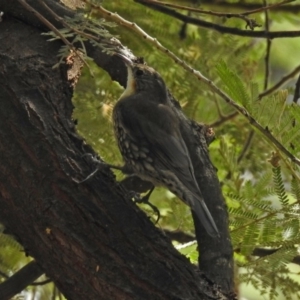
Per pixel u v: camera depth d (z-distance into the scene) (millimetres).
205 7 14758
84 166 8500
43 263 8391
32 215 8297
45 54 9477
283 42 16188
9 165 8414
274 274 10164
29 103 8703
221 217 9523
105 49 8688
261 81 15680
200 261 9156
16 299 11797
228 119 13727
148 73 10805
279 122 9625
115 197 8438
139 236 8273
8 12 10062
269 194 10250
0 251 12078
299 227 9727
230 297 8438
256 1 14617
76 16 8969
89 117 12328
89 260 8094
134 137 10312
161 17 13773
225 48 14031
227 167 12312
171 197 12633
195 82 13688
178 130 10227
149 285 8039
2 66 8977
